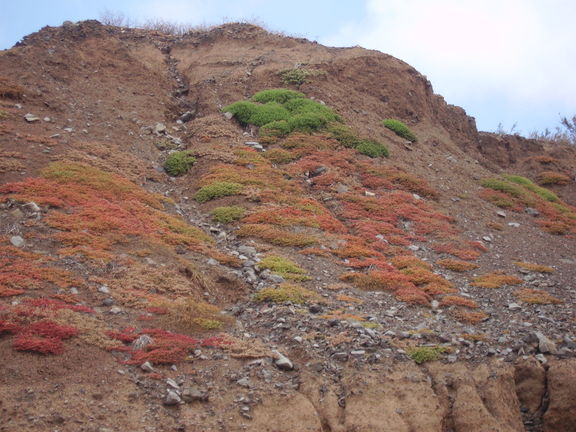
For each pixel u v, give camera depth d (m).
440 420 10.13
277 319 12.82
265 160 23.50
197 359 10.77
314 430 9.41
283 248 17.56
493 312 14.56
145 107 27.06
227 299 14.36
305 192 21.81
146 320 11.89
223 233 18.30
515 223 23.27
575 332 12.95
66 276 12.88
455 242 19.94
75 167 19.53
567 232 23.56
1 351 9.65
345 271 16.53
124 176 20.69
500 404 10.72
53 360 9.73
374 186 23.20
